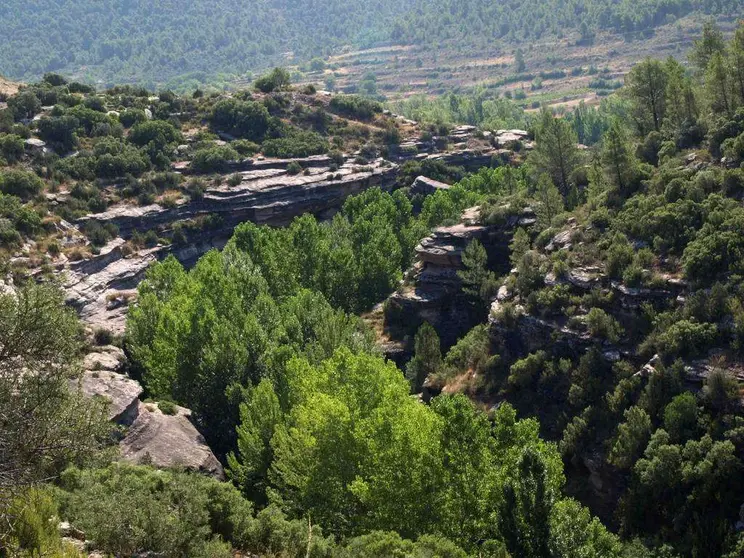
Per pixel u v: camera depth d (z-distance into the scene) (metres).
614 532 54.72
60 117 130.75
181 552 34.31
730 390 53.94
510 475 41.84
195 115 152.88
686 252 64.19
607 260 68.44
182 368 68.94
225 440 65.81
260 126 149.25
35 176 114.44
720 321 58.66
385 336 88.44
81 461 28.42
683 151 78.12
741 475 50.41
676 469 51.72
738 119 75.06
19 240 99.44
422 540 37.56
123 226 116.25
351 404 50.28
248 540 38.56
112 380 55.66
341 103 162.12
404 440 43.66
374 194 124.81
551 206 85.25
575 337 65.38
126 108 147.38
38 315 25.31
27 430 24.89
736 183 67.62
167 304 77.31
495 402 67.50
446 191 121.81
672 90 86.44
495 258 88.06
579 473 59.19
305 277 100.25
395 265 104.56
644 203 71.44
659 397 56.81
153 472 42.22
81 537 33.22
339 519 45.59
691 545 48.69
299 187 130.25
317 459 47.19
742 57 79.56
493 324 72.75
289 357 65.06
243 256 96.75
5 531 27.72
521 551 38.59
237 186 128.12
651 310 62.94
